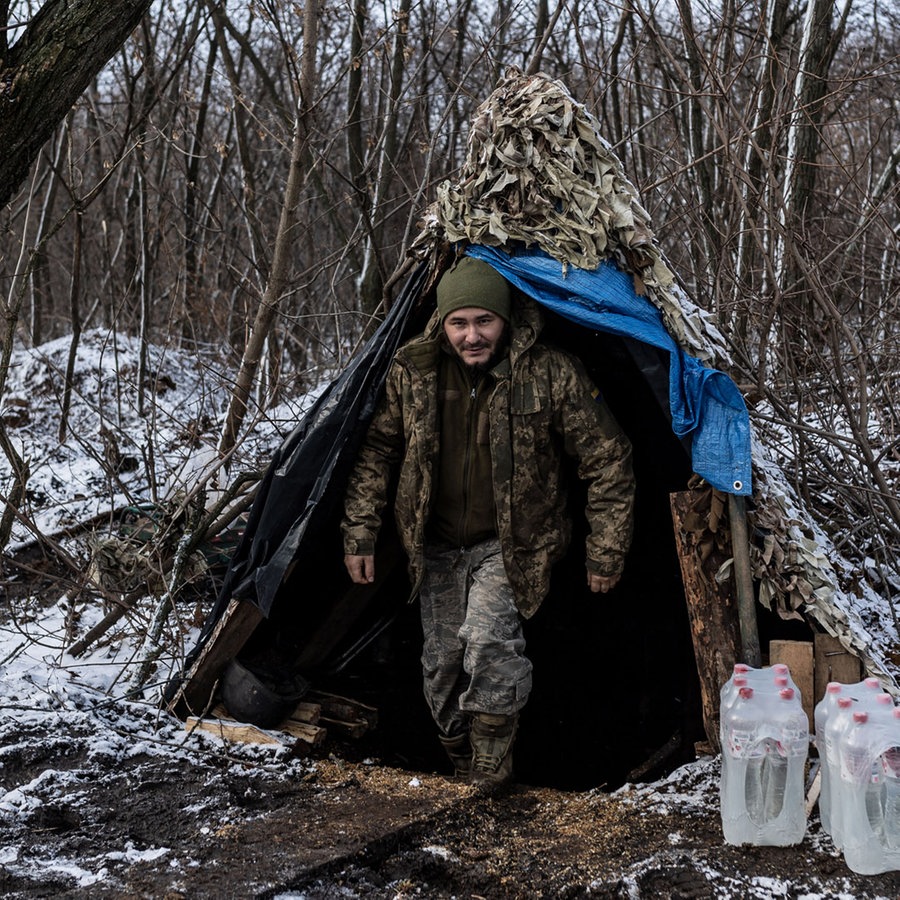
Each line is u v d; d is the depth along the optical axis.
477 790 3.28
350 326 7.62
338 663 4.41
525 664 3.46
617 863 2.75
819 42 5.43
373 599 4.43
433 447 3.47
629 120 6.32
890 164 6.21
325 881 2.67
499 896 2.65
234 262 8.96
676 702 4.43
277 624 4.14
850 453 4.53
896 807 2.61
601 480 3.41
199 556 4.68
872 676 3.21
